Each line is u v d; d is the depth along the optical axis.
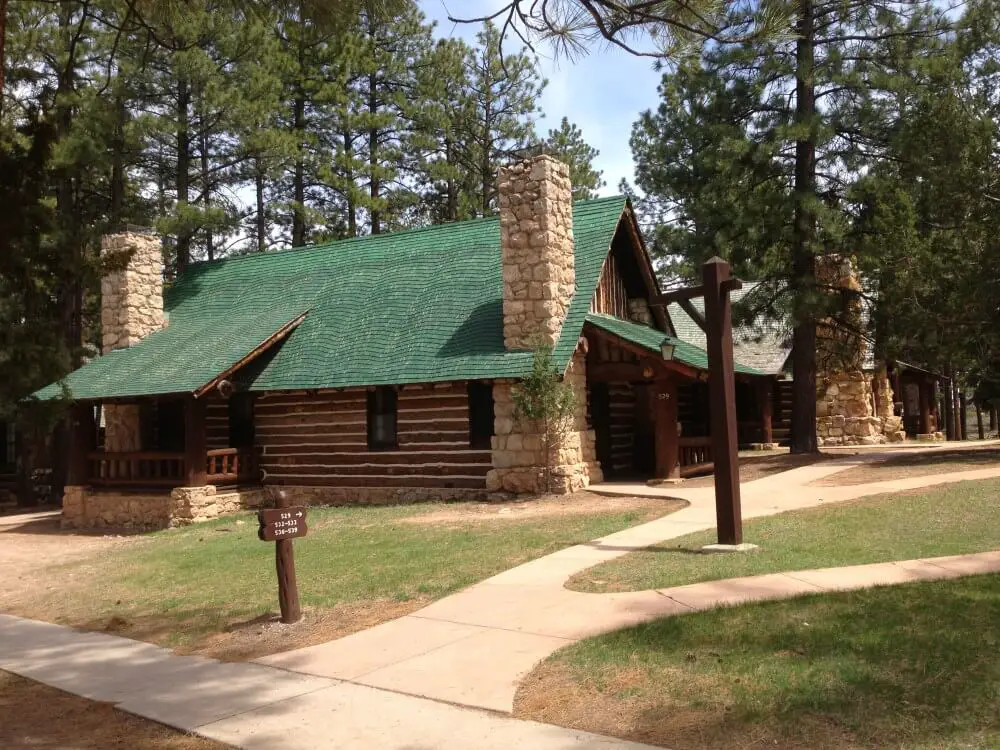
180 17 12.94
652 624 7.37
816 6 21.53
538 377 17.03
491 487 18.03
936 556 9.27
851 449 26.72
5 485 31.20
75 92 12.41
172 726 6.24
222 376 19.52
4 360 10.74
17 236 10.33
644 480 19.55
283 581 9.02
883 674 5.82
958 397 41.44
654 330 22.06
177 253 34.38
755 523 12.12
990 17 19.97
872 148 23.39
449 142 39.25
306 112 37.31
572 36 8.95
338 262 25.08
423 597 9.41
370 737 5.70
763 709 5.44
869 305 24.06
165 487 20.94
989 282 18.81
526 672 6.67
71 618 10.38
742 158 23.12
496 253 22.17
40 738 6.21
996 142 19.44
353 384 19.09
